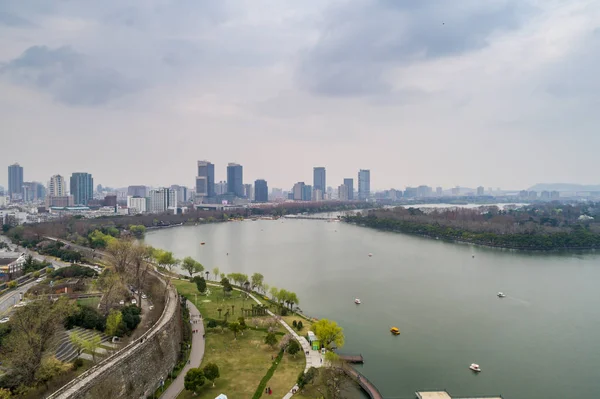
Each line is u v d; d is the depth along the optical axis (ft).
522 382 460.96
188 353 488.02
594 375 479.00
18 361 344.08
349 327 620.08
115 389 339.98
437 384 452.35
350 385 433.48
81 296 637.71
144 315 557.33
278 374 435.12
